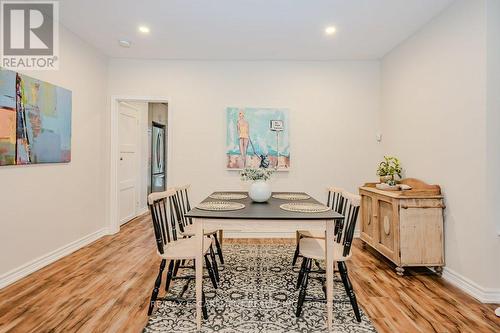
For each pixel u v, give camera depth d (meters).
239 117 3.96
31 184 2.64
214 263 2.49
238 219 1.84
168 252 2.00
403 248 2.64
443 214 2.65
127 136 4.72
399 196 2.65
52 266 2.80
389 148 3.71
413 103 3.16
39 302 2.09
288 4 2.60
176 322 1.86
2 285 2.33
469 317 1.94
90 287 2.35
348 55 3.82
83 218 3.45
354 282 2.50
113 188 4.02
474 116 2.29
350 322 1.88
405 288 2.39
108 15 2.81
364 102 4.00
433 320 1.91
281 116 3.96
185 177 4.00
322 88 4.00
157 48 3.62
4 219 2.36
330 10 2.70
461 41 2.42
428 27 2.89
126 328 1.79
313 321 1.89
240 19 2.88
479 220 2.24
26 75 2.56
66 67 3.10
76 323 1.83
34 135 2.64
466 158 2.38
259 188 2.39
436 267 2.70
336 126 4.00
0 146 2.28
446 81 2.61
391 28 3.04
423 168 2.97
